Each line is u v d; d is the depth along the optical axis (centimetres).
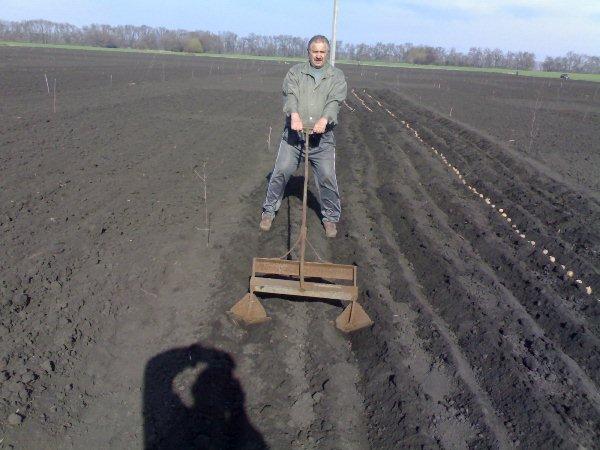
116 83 2495
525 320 481
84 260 543
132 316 458
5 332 412
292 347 436
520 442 343
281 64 6262
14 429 329
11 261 523
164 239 610
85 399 362
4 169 821
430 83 4159
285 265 468
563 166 1173
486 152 1234
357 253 609
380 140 1323
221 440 343
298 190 828
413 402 370
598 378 414
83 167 880
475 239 684
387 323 464
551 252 666
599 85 4778
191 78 3177
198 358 411
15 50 5431
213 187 829
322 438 346
